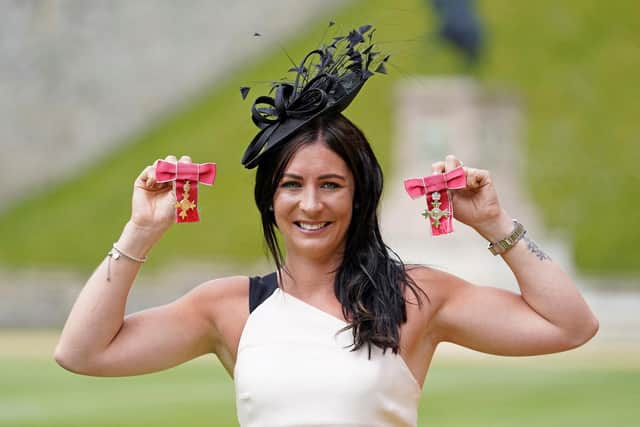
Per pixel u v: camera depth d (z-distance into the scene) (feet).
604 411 64.39
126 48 200.54
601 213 165.27
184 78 200.54
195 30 203.31
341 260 23.52
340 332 22.65
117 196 174.81
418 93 124.67
